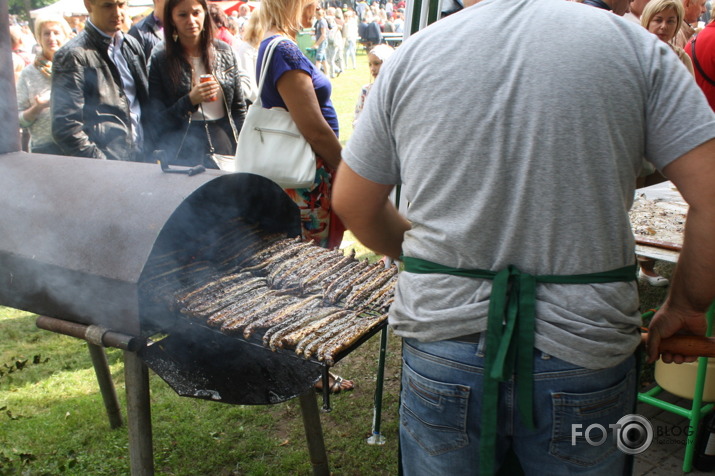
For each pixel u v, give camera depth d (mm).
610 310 1077
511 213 1065
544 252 1064
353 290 1862
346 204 1289
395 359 3301
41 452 2512
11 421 2723
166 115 3238
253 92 3717
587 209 1039
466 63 1067
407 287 1212
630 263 1118
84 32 3045
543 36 1041
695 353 1293
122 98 3158
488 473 1152
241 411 2830
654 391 2521
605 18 1061
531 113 1025
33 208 1828
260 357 1969
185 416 2793
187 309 1739
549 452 1169
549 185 1033
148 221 1635
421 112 1107
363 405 2877
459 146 1070
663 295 3957
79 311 1710
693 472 2318
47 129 3621
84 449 2553
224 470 2449
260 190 2066
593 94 1010
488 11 1097
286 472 2426
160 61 3236
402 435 1335
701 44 3666
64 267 1659
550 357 1092
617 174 1041
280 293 1882
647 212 2604
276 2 2629
